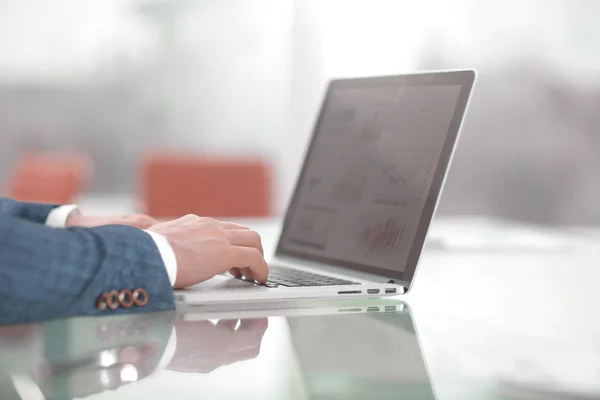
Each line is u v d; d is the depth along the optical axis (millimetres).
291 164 6574
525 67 6543
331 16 6422
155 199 3299
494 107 6605
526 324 1023
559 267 1580
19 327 975
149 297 1090
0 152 6629
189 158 3336
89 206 6684
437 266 1601
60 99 6668
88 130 6742
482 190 6730
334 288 1217
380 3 6379
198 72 6789
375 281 1380
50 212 1555
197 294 1143
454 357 833
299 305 1167
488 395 681
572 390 706
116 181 6812
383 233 1434
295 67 6508
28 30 6539
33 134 6668
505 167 6688
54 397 658
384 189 1485
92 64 6672
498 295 1258
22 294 993
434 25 6410
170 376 733
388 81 1603
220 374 743
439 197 1346
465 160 6699
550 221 6688
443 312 1116
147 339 906
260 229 2314
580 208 6645
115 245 1081
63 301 1031
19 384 702
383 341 908
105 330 956
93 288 1052
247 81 6793
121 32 6676
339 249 1536
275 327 991
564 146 6617
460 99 1401
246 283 1279
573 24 6477
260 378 727
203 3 6719
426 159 1415
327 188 1659
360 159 1590
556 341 923
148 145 6812
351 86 1719
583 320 1055
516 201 6711
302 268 1572
